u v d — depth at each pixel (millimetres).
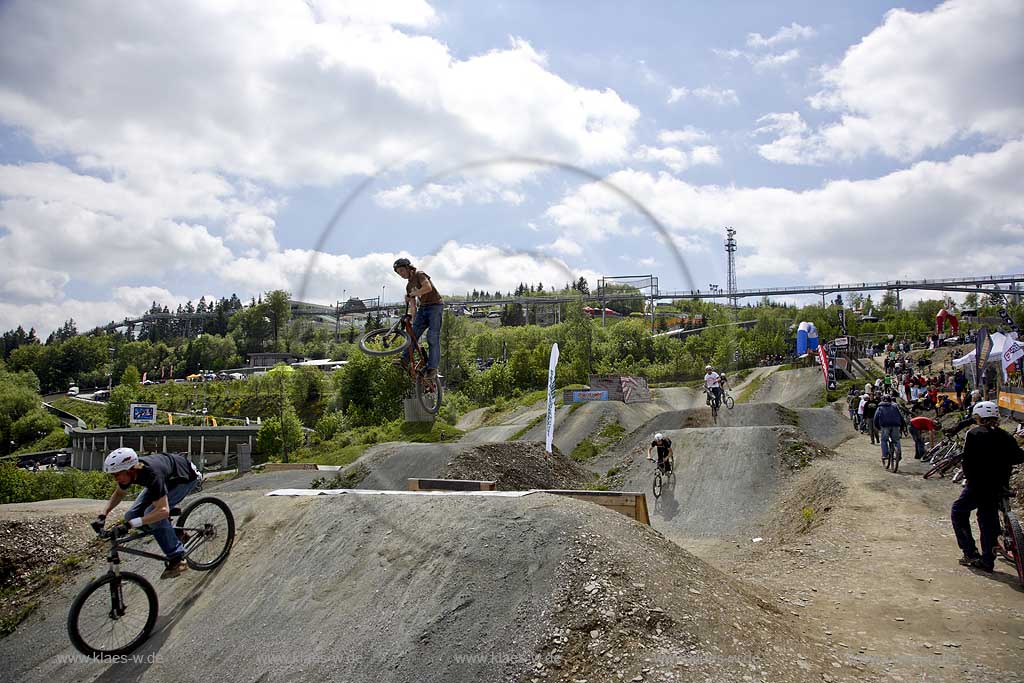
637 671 5332
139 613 8328
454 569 7309
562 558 6730
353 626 7113
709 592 6582
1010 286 102938
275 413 74938
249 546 9391
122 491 7926
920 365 48875
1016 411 16703
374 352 6820
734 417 28359
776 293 120500
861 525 11133
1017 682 5344
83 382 147250
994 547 8281
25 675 8258
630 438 25859
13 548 13125
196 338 172875
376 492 10102
